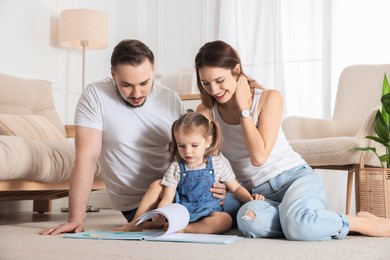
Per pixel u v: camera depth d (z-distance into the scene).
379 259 1.21
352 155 2.46
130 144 1.89
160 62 4.32
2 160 2.00
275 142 1.77
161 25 4.33
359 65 3.24
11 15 3.20
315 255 1.23
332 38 3.73
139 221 1.62
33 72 3.38
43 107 3.02
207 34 4.20
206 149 1.80
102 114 1.85
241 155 1.80
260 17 3.96
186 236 1.55
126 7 4.26
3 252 1.24
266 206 1.64
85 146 1.79
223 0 4.08
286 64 3.88
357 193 2.37
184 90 4.13
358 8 3.69
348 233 1.77
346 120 3.12
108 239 1.50
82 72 3.69
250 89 1.79
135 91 1.72
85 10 3.46
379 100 3.11
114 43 4.22
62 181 2.41
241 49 4.01
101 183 2.73
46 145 2.32
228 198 1.83
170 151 1.89
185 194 1.79
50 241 1.44
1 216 2.80
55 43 3.60
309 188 1.67
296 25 3.86
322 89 3.74
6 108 2.73
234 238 1.51
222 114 1.81
